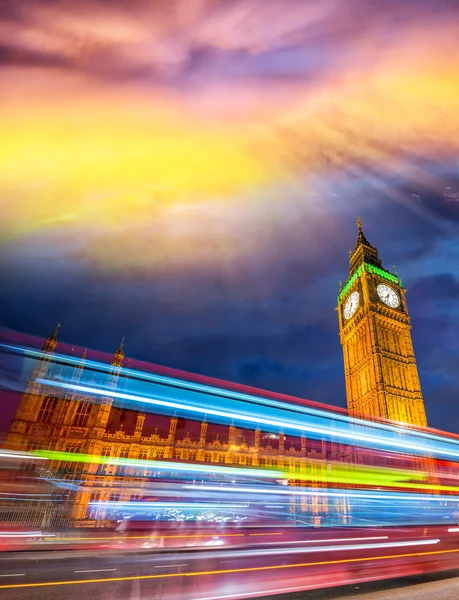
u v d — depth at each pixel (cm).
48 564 1323
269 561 1345
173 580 1039
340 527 3297
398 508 4338
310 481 6209
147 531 2925
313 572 1120
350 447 5900
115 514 4447
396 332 8025
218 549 1752
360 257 9031
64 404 5888
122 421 6600
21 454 4466
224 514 4612
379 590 890
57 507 3981
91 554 1586
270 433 7225
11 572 1167
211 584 986
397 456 5500
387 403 6800
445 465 5275
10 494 3791
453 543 2045
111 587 973
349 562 1306
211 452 6612
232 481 5612
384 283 8525
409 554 1525
